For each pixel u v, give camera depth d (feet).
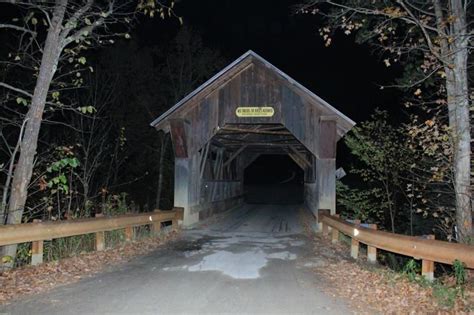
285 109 51.31
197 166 55.67
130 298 20.44
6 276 23.08
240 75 52.39
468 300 19.88
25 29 29.12
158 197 86.07
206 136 52.39
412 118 39.78
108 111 76.59
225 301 20.20
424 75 36.68
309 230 49.16
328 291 22.50
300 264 29.89
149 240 38.81
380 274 25.22
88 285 22.82
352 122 48.65
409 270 25.73
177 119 51.19
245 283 23.99
